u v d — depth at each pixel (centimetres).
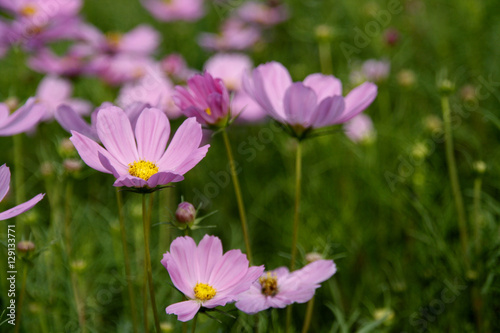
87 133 91
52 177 107
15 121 91
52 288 103
